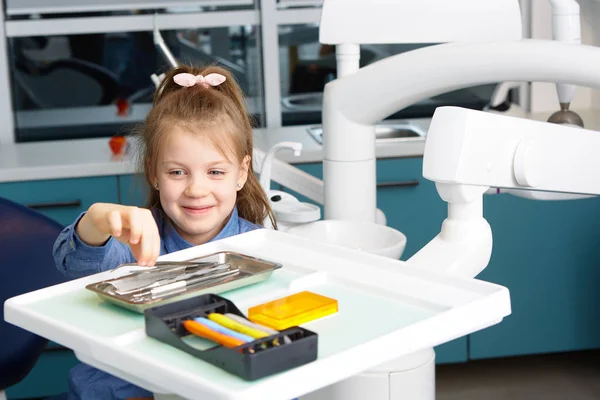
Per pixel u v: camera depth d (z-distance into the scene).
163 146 1.39
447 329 0.86
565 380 3.07
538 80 1.27
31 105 3.39
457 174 1.09
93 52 3.38
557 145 1.15
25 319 0.92
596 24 3.22
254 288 1.00
